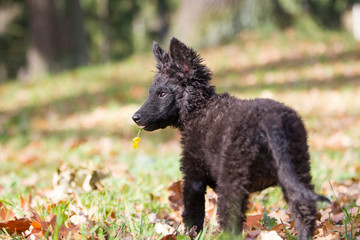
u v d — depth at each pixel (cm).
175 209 667
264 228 579
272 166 462
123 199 641
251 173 465
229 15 2739
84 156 1265
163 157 1168
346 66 2155
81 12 3103
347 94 1722
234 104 511
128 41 6038
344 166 966
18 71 4222
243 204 471
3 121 1858
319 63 2241
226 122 488
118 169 994
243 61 2375
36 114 1927
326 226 555
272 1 2777
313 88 1848
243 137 462
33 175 1070
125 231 538
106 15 5422
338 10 3453
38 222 523
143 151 1304
